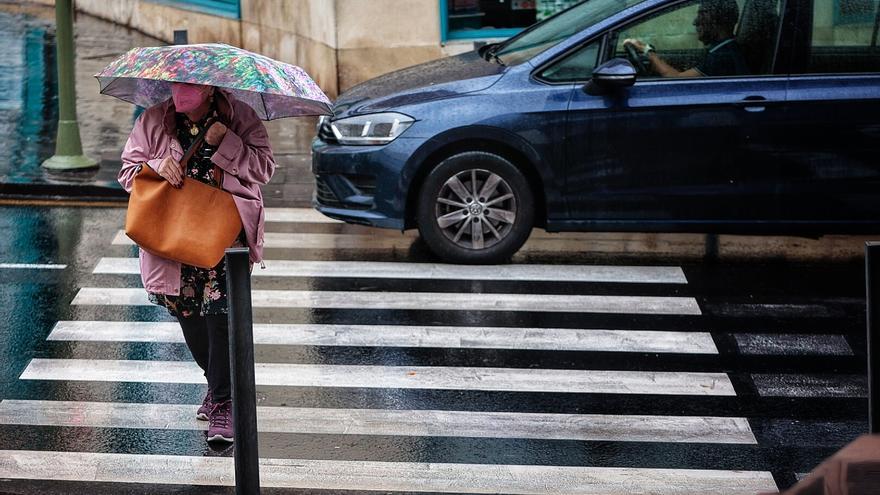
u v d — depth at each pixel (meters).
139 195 5.38
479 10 14.05
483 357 7.15
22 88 14.54
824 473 2.69
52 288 8.34
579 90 8.52
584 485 5.53
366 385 6.71
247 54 5.32
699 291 8.35
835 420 6.30
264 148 5.62
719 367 7.02
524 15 14.05
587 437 6.07
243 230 5.59
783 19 8.41
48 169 11.12
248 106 5.61
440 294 8.27
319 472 5.64
